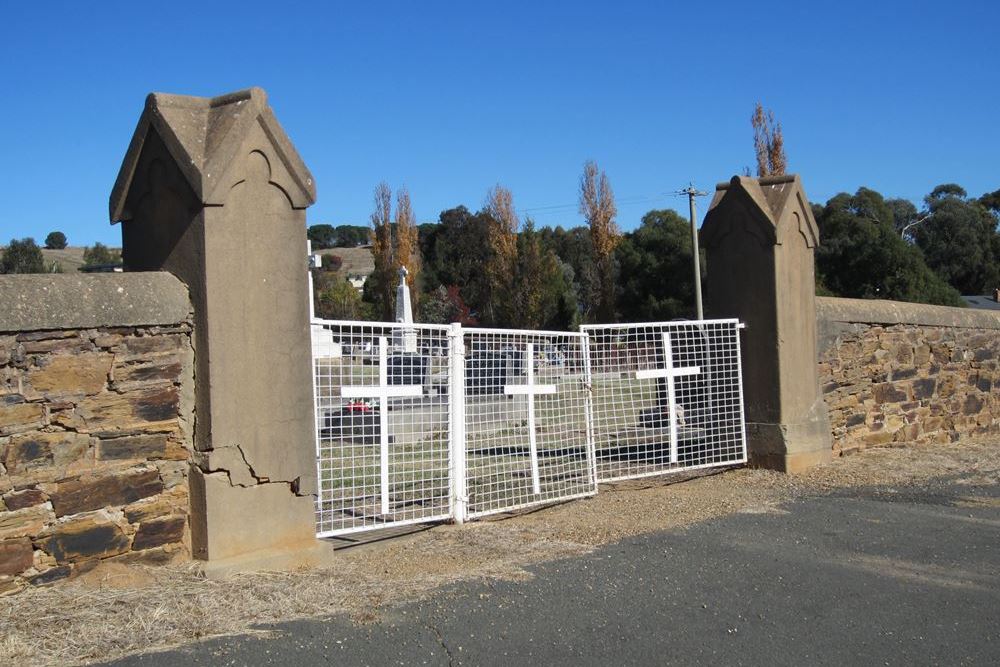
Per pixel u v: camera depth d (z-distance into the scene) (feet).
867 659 14.40
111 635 13.89
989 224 202.18
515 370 27.02
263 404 18.34
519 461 29.12
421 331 25.55
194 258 17.56
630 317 160.97
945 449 37.01
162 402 17.34
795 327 32.48
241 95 18.19
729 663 14.15
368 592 17.02
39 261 140.87
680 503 26.78
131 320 16.80
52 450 15.99
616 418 32.71
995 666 14.24
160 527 17.37
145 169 18.19
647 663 14.07
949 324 40.40
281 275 18.66
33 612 14.52
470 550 20.86
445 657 14.02
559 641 14.85
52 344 16.02
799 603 17.06
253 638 14.28
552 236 223.30
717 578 18.62
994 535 22.62
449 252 220.23
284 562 18.47
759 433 32.35
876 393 36.70
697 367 31.99
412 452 25.59
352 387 22.44
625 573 18.89
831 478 30.63
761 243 32.17
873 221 141.18
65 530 16.11
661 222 167.43
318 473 21.76
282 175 18.54
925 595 17.69
